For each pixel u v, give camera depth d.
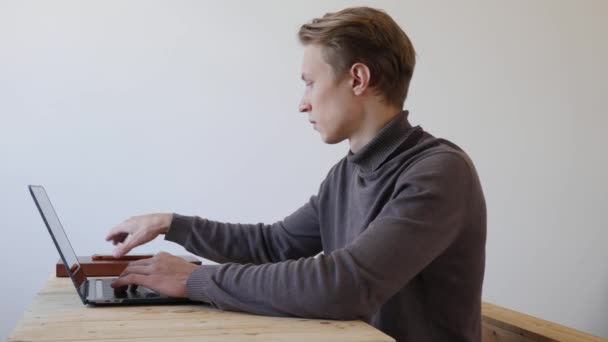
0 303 2.60
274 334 0.89
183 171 2.78
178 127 2.77
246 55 2.83
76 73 2.67
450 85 3.04
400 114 1.24
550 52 3.17
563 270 3.21
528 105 3.14
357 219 1.30
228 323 0.95
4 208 2.61
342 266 1.01
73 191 2.67
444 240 1.09
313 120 1.26
